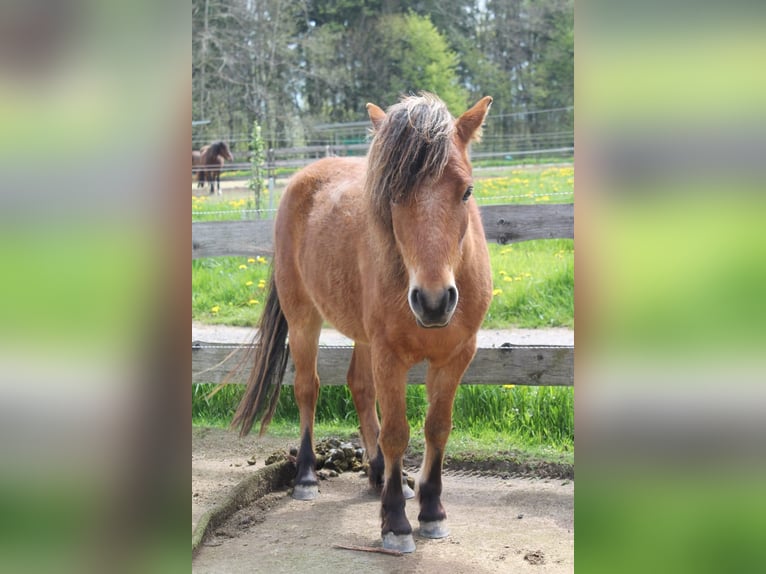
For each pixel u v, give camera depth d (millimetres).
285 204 4168
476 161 17844
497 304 6520
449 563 2977
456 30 29234
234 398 5305
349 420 5164
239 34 25641
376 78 27312
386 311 2979
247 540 3295
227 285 7844
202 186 14398
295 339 4121
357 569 2922
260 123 24328
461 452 4402
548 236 5805
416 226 2529
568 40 27469
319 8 27531
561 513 3594
